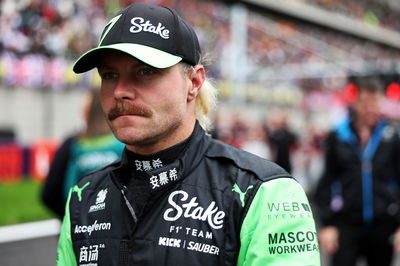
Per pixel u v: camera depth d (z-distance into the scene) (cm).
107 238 140
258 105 2033
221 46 2244
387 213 339
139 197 138
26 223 777
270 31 2933
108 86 136
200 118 156
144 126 131
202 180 137
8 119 1351
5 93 1346
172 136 139
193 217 132
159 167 138
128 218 139
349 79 353
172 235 132
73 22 1627
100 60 137
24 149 1180
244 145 1102
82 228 147
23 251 637
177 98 134
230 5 2875
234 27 2139
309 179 1282
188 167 138
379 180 339
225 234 130
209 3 2598
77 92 1513
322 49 3192
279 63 2555
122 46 129
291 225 130
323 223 351
